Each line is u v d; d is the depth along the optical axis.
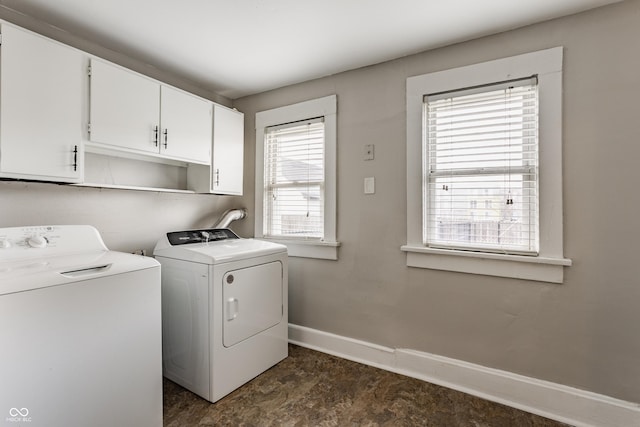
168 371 1.96
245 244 2.17
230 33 1.78
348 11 1.57
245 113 2.80
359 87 2.22
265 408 1.69
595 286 1.55
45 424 1.12
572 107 1.58
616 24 1.50
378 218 2.14
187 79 2.41
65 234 1.59
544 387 1.64
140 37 1.82
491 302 1.79
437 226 1.97
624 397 1.50
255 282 1.99
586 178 1.56
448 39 1.83
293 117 2.50
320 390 1.86
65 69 1.50
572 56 1.58
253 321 1.97
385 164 2.12
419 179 1.98
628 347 1.49
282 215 2.62
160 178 2.30
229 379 1.81
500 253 1.77
